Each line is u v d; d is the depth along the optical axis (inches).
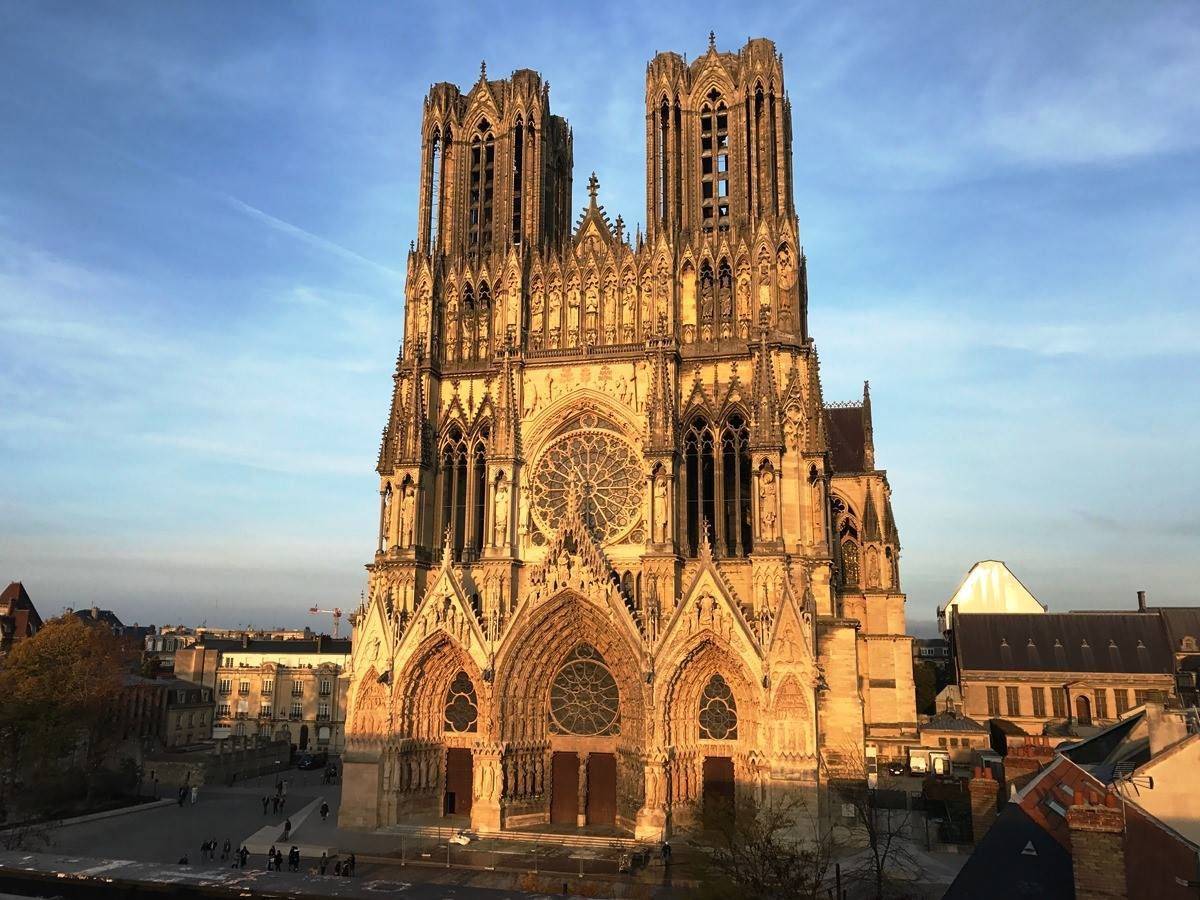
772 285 3435.0
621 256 3636.8
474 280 3784.5
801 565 3093.0
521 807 3203.7
